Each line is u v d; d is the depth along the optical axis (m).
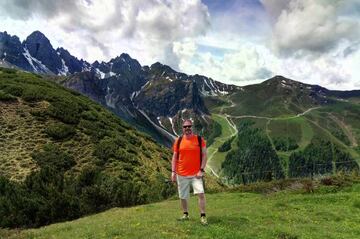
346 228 19.86
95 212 34.38
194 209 27.45
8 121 63.19
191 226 16.47
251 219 20.27
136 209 31.50
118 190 37.94
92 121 73.62
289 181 43.28
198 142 16.94
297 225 19.58
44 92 75.00
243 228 17.14
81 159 59.44
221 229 16.16
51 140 61.56
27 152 56.56
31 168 53.12
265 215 21.97
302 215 23.52
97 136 67.56
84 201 34.38
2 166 52.25
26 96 71.25
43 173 34.72
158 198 45.47
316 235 17.28
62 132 63.91
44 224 28.48
